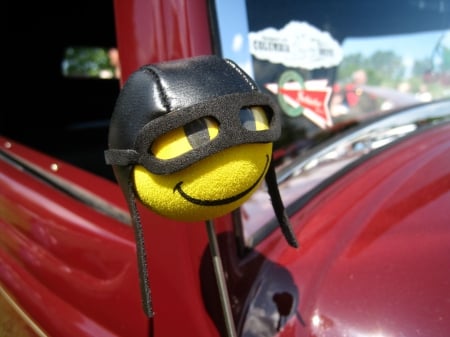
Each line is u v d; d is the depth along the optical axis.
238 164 0.12
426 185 0.20
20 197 0.29
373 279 0.16
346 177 0.23
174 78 0.12
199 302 0.17
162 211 0.13
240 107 0.12
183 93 0.12
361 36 0.27
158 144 0.12
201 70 0.12
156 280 0.18
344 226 0.19
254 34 0.21
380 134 0.26
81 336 0.20
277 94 0.22
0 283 0.27
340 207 0.20
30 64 0.84
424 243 0.17
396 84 0.28
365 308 0.15
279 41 0.22
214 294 0.17
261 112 0.13
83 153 0.64
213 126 0.12
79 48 0.87
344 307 0.15
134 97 0.12
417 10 0.30
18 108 0.84
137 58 0.18
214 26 0.19
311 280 0.17
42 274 0.25
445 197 0.19
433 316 0.14
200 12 0.18
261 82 0.21
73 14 0.71
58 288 0.23
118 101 0.13
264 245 0.19
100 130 0.86
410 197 0.19
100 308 0.21
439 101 0.30
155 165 0.12
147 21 0.18
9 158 0.34
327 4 0.25
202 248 0.18
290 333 0.15
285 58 0.22
